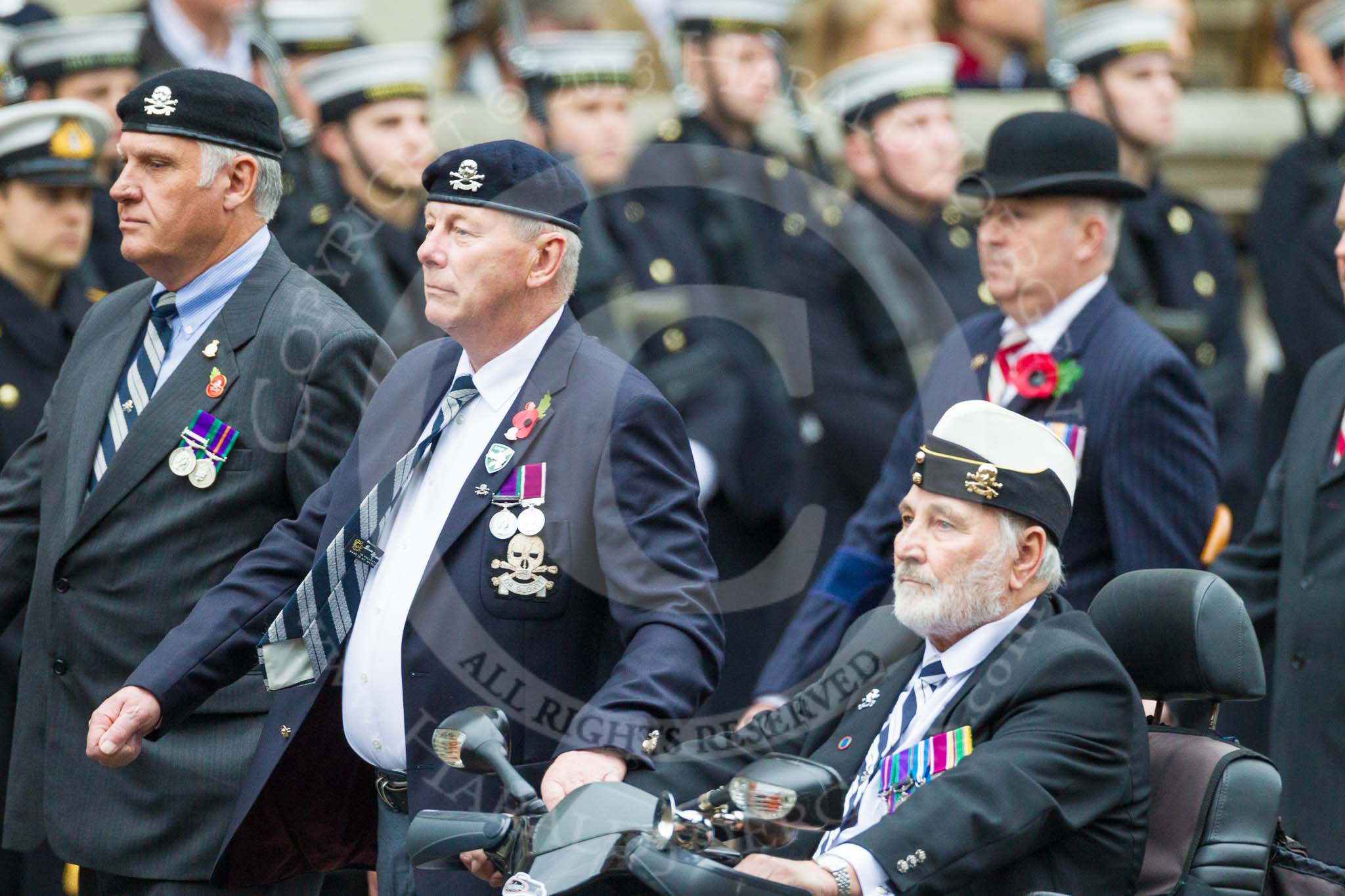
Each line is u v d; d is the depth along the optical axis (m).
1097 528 18.81
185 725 17.28
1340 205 19.38
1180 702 15.91
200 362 17.36
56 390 18.31
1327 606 19.06
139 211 17.20
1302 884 14.67
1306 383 20.23
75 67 25.33
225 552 17.17
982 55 31.14
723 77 24.20
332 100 23.19
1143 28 26.80
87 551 17.33
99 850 17.30
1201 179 34.44
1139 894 14.63
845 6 24.86
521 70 24.25
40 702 17.89
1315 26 30.31
